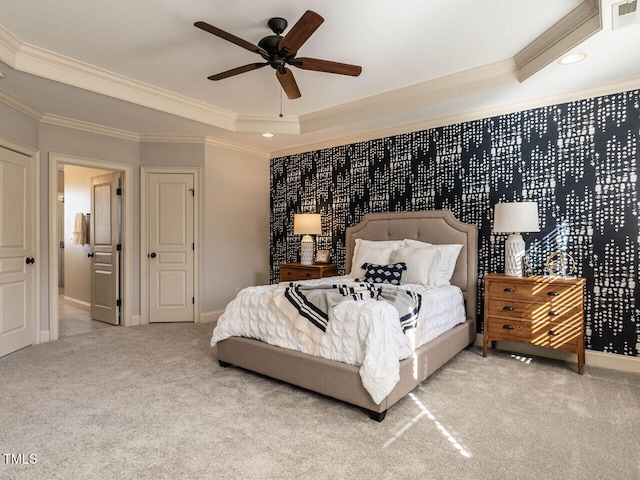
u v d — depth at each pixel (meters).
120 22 2.62
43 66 3.02
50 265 4.04
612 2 2.11
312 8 2.45
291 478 1.74
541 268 3.57
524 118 3.65
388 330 2.34
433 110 3.88
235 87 3.74
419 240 4.18
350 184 4.90
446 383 2.88
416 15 2.52
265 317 2.93
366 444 2.03
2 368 3.16
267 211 5.80
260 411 2.41
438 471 1.79
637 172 3.14
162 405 2.48
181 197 4.94
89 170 5.81
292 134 4.74
